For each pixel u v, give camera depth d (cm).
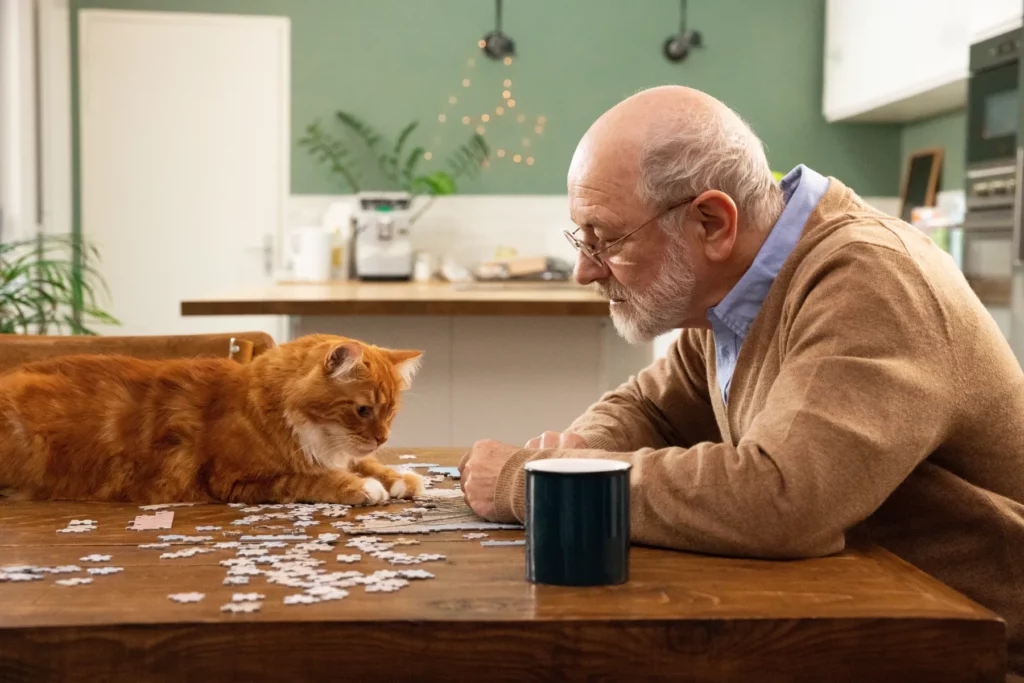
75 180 580
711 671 102
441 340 384
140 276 587
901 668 103
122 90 578
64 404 160
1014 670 146
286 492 155
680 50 592
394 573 115
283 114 586
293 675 100
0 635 98
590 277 157
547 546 112
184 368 167
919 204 571
